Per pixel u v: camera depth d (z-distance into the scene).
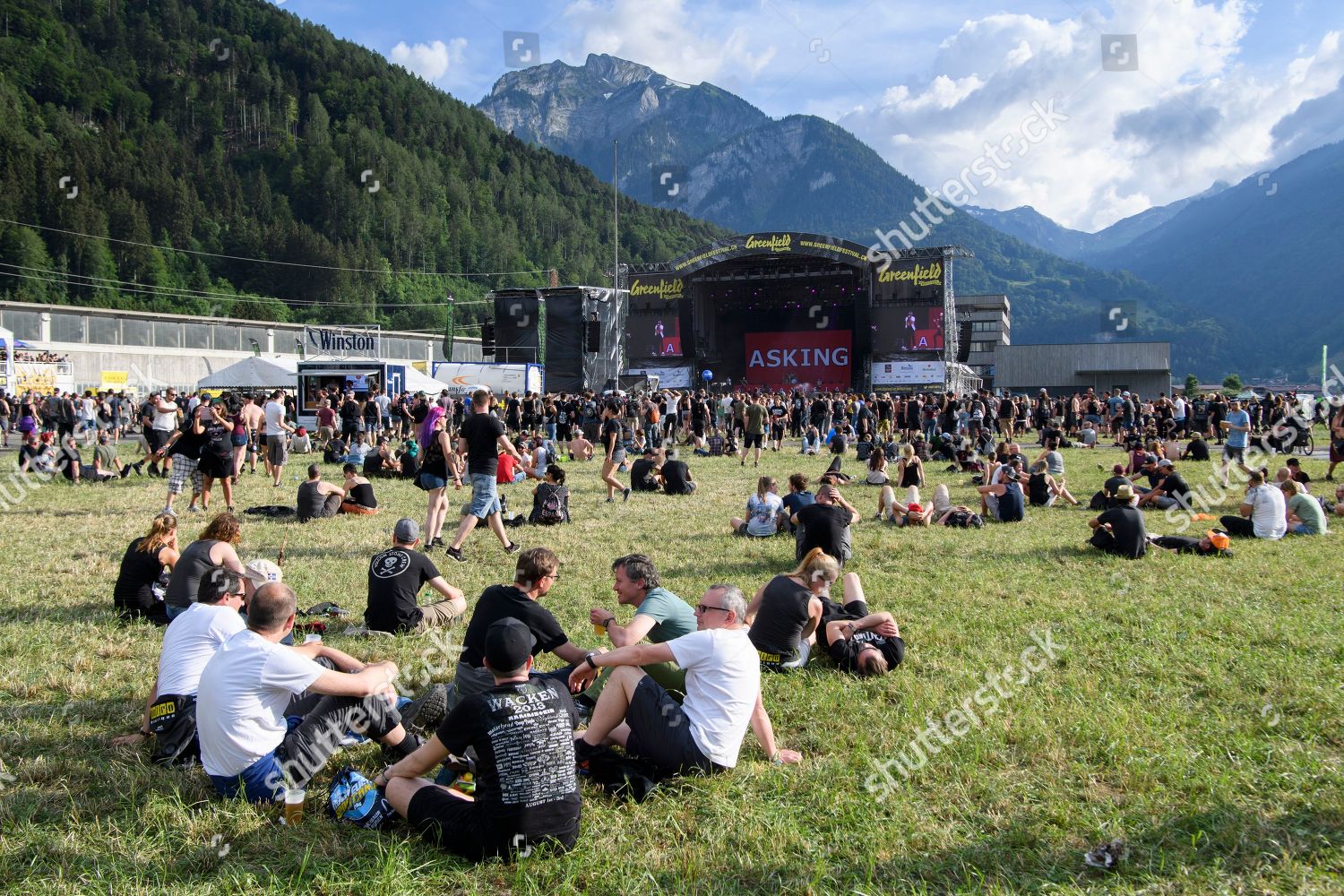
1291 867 3.39
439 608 6.75
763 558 9.69
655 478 16.02
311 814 3.87
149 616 6.86
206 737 3.91
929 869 3.46
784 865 3.48
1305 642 6.32
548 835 3.52
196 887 3.28
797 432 31.94
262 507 12.70
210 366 62.78
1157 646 6.30
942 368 40.12
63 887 3.25
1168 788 4.13
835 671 5.81
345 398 22.56
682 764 4.22
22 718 4.87
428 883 3.37
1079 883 3.35
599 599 7.76
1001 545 10.59
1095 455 24.98
